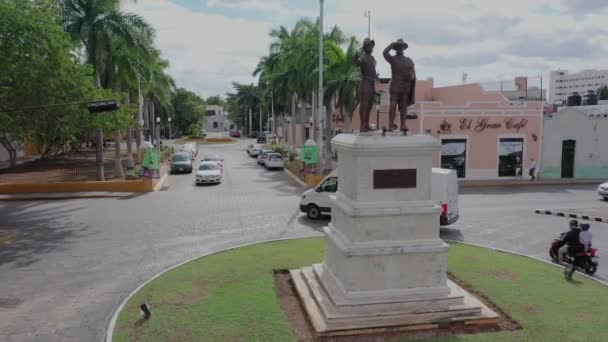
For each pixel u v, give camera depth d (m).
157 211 20.00
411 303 8.59
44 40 17.61
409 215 8.70
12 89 17.27
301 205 18.33
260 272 11.33
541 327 8.34
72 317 9.20
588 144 31.83
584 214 18.89
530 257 12.70
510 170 31.36
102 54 27.17
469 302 8.89
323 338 7.93
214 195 24.61
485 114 30.58
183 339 7.96
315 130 40.28
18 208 21.14
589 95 39.38
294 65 37.16
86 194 24.45
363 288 8.59
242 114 103.12
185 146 52.97
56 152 43.47
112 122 21.97
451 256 12.69
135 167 33.38
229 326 8.43
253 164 44.34
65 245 14.52
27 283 11.11
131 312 9.05
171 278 10.95
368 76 9.01
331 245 9.62
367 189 8.59
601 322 8.53
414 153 8.64
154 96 48.94
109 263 12.64
